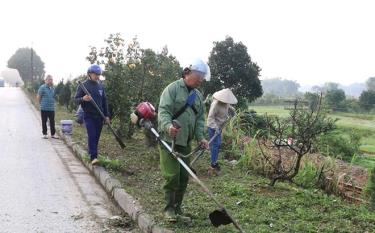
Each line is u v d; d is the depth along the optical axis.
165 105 5.38
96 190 7.64
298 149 8.60
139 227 5.77
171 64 11.86
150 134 10.72
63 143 12.58
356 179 8.66
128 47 11.89
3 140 12.73
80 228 5.77
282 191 7.35
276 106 29.92
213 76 15.23
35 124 17.48
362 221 5.98
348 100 31.66
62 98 24.62
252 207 6.40
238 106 14.63
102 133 13.16
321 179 7.89
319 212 6.30
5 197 6.98
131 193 6.79
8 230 5.62
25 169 8.98
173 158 5.50
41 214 6.27
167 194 5.63
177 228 5.38
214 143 8.46
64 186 7.79
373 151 14.20
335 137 11.62
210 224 5.55
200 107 5.65
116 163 8.56
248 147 9.26
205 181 7.83
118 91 11.62
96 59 11.78
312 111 7.71
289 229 5.50
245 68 15.22
